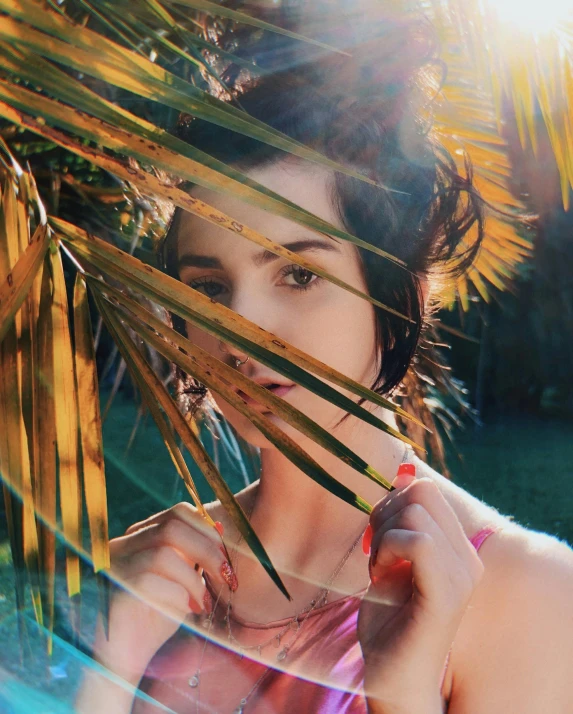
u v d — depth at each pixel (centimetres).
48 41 58
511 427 836
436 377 140
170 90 59
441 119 184
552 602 83
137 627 97
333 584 99
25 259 64
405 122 91
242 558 104
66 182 270
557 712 81
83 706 98
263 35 94
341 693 90
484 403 876
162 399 66
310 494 100
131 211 211
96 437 67
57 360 67
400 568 77
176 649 104
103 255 66
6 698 208
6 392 67
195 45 70
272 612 101
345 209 87
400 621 74
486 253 214
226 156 86
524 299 831
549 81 162
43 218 66
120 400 600
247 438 91
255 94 88
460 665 83
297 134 85
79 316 67
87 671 98
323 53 90
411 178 91
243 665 99
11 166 72
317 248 86
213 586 106
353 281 88
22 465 66
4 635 286
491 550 87
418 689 72
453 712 83
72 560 66
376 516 78
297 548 102
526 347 857
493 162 199
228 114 60
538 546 87
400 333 92
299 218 60
